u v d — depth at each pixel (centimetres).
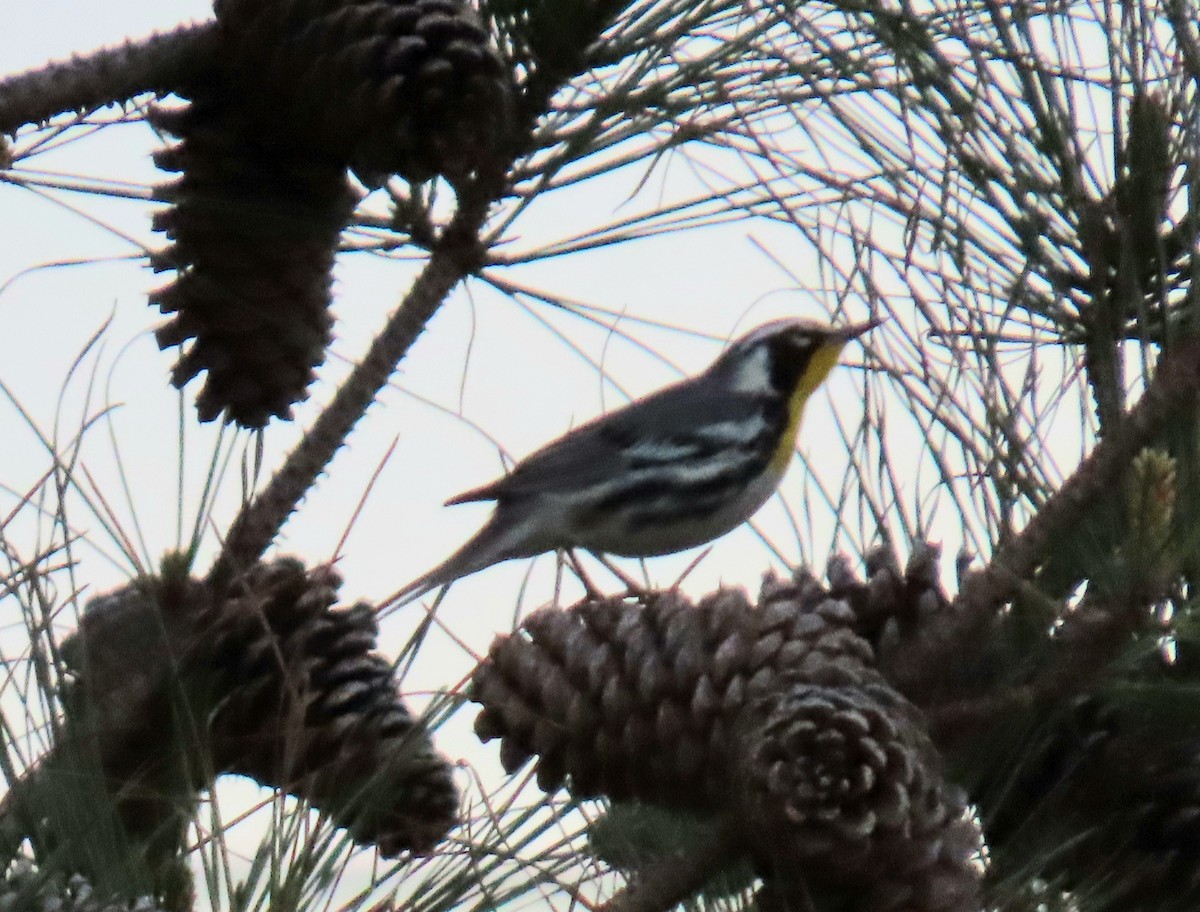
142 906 520
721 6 717
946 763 563
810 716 532
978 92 588
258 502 732
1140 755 561
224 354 802
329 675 665
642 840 570
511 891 497
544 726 590
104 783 527
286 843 495
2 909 497
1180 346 558
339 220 791
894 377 581
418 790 661
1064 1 579
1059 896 546
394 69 726
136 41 746
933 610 587
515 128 753
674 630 579
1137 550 521
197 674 626
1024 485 567
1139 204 585
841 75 638
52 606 533
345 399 750
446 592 525
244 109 773
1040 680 543
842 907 542
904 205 596
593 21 731
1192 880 556
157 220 789
